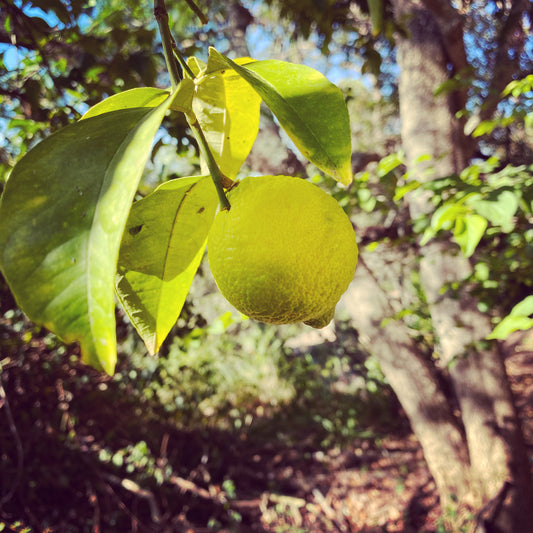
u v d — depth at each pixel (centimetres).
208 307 709
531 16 420
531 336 970
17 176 50
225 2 559
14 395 479
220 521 523
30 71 248
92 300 45
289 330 870
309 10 268
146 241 72
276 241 55
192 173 320
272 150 475
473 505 452
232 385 764
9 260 47
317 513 546
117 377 561
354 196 286
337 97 61
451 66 468
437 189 201
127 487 480
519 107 205
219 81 70
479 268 273
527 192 163
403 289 691
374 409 763
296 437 691
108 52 254
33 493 439
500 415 447
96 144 51
